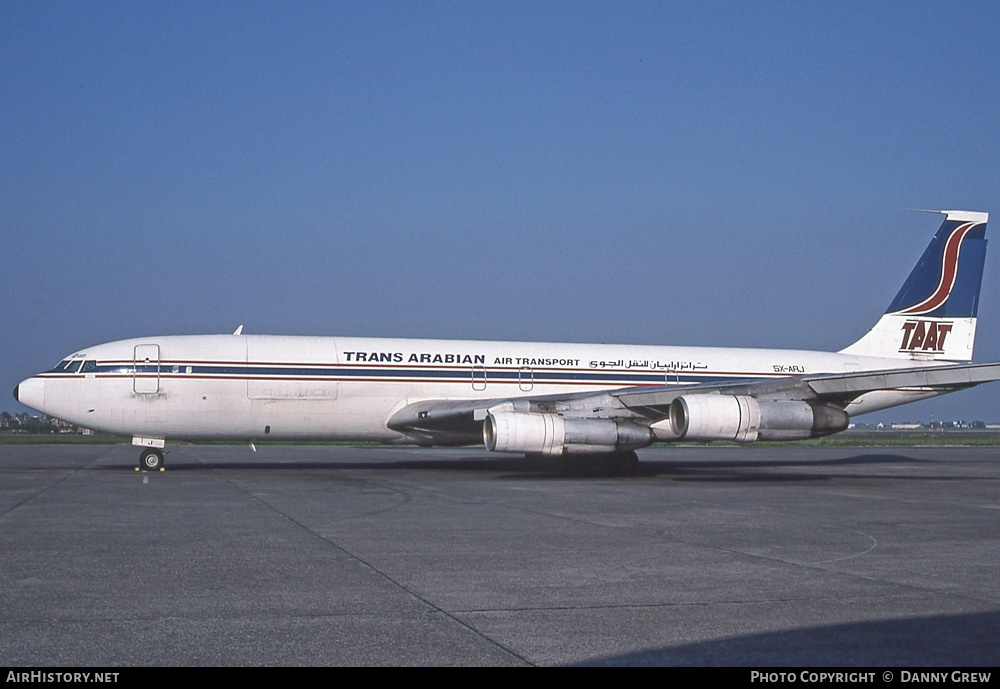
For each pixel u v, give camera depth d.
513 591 9.78
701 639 7.84
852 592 9.80
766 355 34.09
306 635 7.91
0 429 128.50
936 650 7.53
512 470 31.09
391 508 17.95
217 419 28.00
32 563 11.36
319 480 25.58
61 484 23.45
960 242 35.00
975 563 11.70
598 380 31.62
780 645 7.66
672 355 33.00
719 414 25.88
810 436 27.05
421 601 9.27
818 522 16.11
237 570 10.94
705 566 11.38
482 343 31.14
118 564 11.30
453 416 27.56
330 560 11.68
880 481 27.45
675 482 26.36
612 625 8.31
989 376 24.94
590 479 27.25
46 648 7.46
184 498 19.75
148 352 27.70
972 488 24.66
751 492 22.72
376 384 29.09
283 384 28.28
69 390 27.09
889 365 34.72
